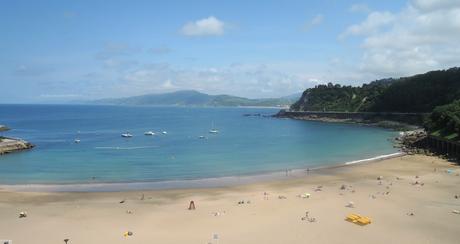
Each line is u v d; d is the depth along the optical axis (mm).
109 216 45031
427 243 36594
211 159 94688
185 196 54938
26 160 93750
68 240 36938
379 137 149250
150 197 54406
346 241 36844
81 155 102938
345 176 70125
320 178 68625
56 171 78000
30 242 36906
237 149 115188
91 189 60469
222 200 52375
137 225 41844
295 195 54938
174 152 108625
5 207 48719
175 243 36562
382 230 39844
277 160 92625
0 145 108875
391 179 66500
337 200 51594
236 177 70750
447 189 58250
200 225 41656
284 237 37844
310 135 160500
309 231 39406
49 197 54438
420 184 61781
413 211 46438
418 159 89000
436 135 102562
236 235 38500
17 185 63812
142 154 104625
